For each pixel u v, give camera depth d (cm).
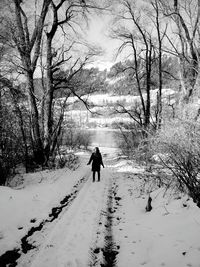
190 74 1420
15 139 1077
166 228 478
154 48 1744
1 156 952
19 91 1295
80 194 854
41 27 1356
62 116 1586
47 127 1441
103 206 719
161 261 380
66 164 1612
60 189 884
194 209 500
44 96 1452
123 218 616
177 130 747
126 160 1833
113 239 499
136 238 482
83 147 3450
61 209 668
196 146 631
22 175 1127
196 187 548
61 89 1730
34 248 450
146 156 1288
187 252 380
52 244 464
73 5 1443
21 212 582
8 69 1261
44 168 1340
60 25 1523
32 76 1356
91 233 521
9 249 433
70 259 414
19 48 1274
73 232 521
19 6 1301
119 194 874
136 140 1692
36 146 1351
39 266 390
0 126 996
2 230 484
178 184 668
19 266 392
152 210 602
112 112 1991
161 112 1220
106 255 438
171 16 1463
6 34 1267
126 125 2048
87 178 1219
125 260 411
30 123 1354
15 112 1193
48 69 1425
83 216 620
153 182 910
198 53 1324
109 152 3017
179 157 639
